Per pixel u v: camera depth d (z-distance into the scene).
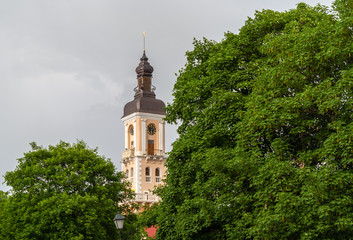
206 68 40.88
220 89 37.66
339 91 28.81
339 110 29.45
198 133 37.16
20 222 55.56
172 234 38.25
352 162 28.47
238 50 38.53
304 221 27.09
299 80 31.06
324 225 26.89
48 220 53.84
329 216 26.83
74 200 54.72
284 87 31.78
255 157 31.42
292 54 31.62
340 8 31.44
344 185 27.95
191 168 35.72
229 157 32.34
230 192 32.16
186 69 44.81
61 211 53.81
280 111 30.73
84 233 55.78
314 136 31.81
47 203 54.38
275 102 30.86
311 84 30.78
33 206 55.94
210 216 32.41
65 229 54.09
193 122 41.22
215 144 36.09
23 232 53.81
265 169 29.47
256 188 30.75
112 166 61.75
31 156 59.91
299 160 30.52
